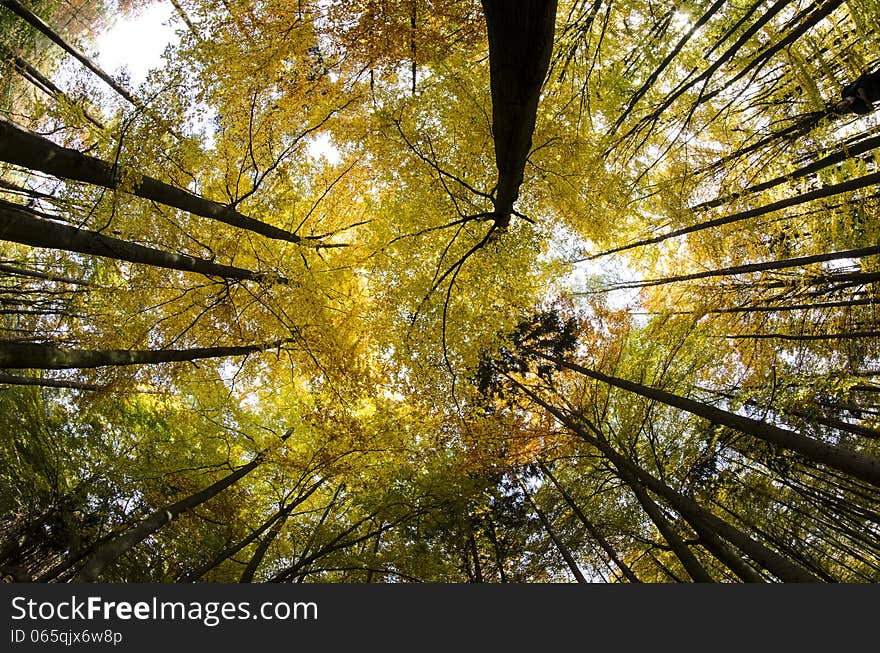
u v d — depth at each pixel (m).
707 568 9.21
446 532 8.95
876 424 7.83
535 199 8.16
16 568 8.00
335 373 7.76
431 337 7.66
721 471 8.73
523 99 4.27
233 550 7.26
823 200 7.41
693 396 10.08
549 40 3.69
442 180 7.32
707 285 9.38
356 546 9.38
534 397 8.93
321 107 7.38
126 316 7.41
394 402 8.77
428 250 7.73
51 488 9.26
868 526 7.21
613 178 8.22
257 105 6.95
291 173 8.07
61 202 5.73
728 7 7.26
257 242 7.84
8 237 3.82
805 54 7.07
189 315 7.67
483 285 7.76
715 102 8.16
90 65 9.33
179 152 6.07
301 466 8.23
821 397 7.50
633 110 8.52
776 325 8.85
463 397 7.86
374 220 7.89
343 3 5.97
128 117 5.12
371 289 8.16
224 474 8.96
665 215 9.18
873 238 6.70
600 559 11.40
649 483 6.70
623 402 9.50
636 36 7.97
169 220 6.78
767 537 7.91
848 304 7.14
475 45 6.91
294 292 7.55
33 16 8.21
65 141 5.78
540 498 11.12
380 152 7.34
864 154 6.68
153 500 8.45
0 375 6.29
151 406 9.28
